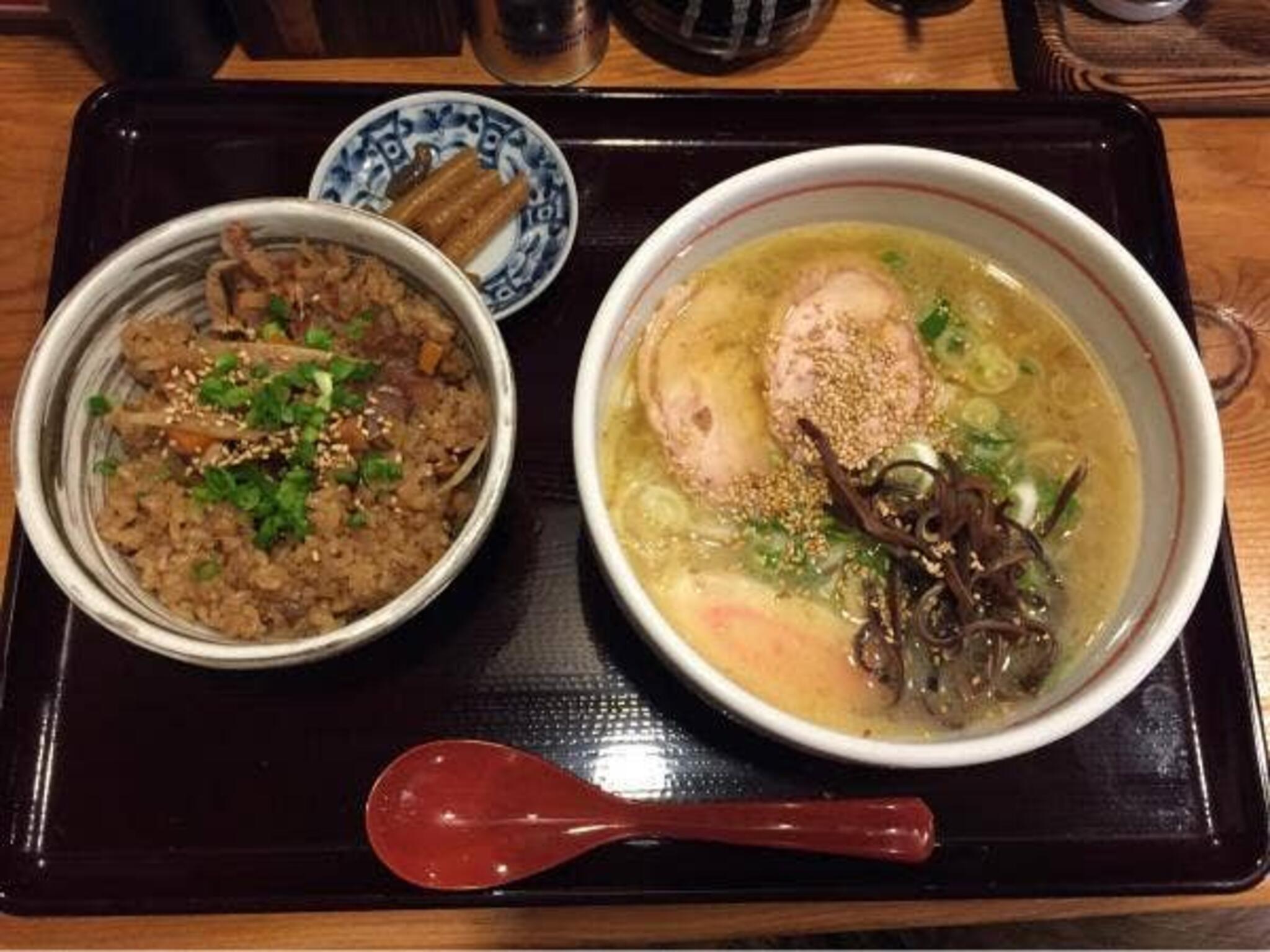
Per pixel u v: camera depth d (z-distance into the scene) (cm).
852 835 40
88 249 49
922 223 43
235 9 51
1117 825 43
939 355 43
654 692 44
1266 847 42
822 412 42
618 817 41
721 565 40
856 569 40
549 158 51
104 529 41
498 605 45
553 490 46
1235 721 44
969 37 55
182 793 42
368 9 51
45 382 40
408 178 51
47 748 43
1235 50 54
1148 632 37
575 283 50
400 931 43
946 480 40
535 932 43
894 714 39
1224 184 54
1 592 46
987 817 43
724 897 41
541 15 50
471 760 42
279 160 51
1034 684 39
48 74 54
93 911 40
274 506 42
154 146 51
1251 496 49
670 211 51
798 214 42
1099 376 42
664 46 55
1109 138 52
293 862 42
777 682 39
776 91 51
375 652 44
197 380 43
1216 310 51
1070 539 41
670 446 41
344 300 44
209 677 44
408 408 44
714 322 42
